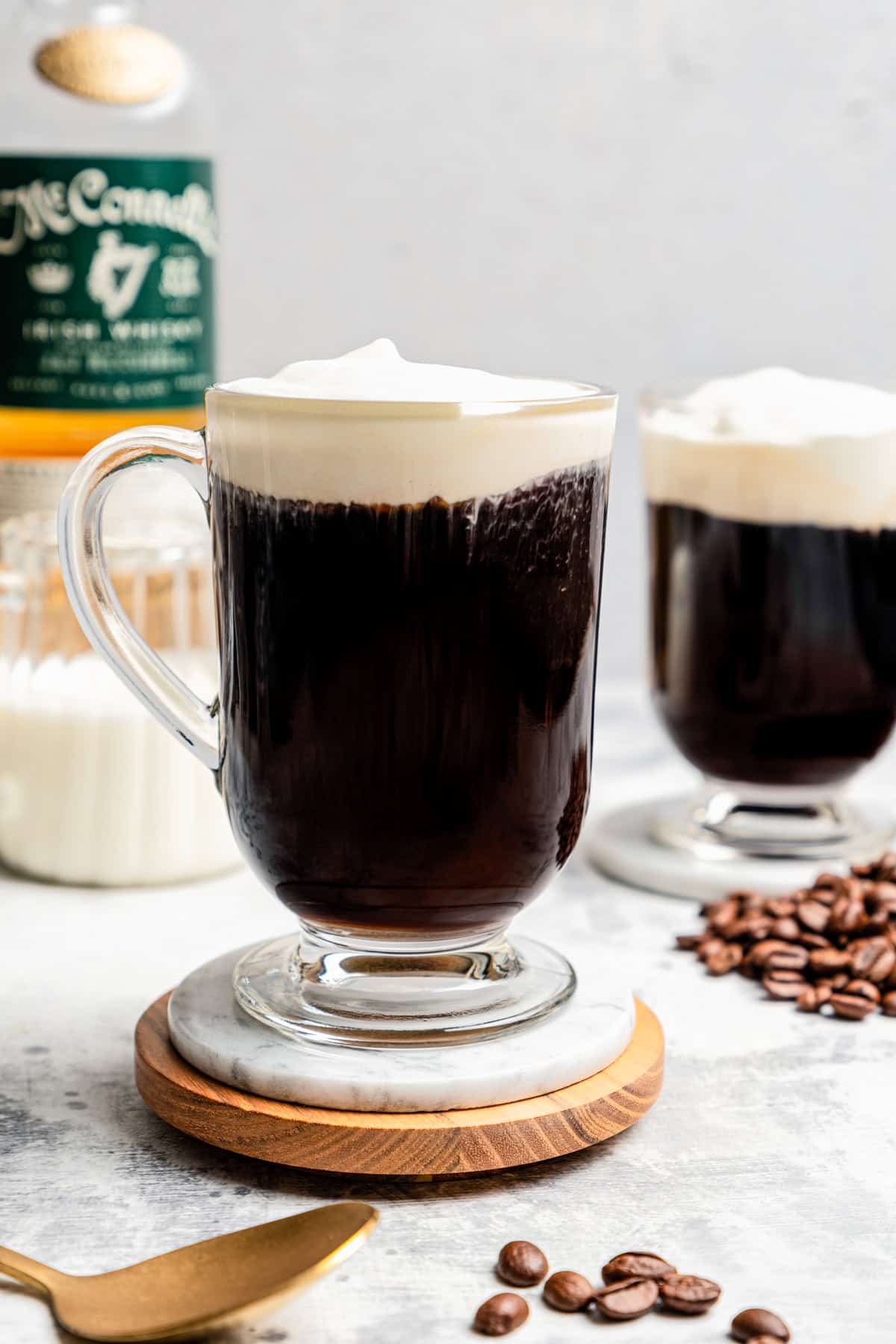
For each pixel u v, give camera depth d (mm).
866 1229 591
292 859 607
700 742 777
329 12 981
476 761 595
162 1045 634
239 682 610
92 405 809
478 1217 595
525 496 590
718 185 1030
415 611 588
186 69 855
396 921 609
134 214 803
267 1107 603
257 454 593
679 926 752
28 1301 566
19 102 870
